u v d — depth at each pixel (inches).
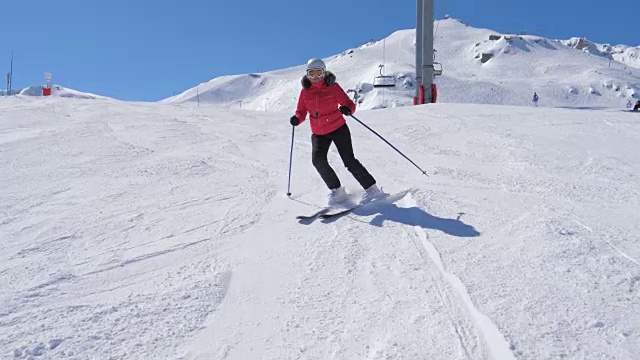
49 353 90.2
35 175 244.2
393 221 159.8
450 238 140.6
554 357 82.4
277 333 97.4
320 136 187.5
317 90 184.7
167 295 114.7
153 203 194.7
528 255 124.1
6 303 111.3
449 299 105.4
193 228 164.6
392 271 122.1
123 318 103.7
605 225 144.4
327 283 118.4
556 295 102.8
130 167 260.2
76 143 326.6
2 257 141.3
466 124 364.8
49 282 123.4
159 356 89.9
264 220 171.3
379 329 96.3
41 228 166.6
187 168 256.1
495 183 205.0
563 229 139.2
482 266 119.6
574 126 347.9
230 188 216.2
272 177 237.5
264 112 520.4
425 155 271.3
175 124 414.6
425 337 92.1
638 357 81.8
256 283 121.5
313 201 193.5
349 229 155.7
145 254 142.5
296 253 138.9
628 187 195.2
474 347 88.2
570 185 198.8
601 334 88.4
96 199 201.5
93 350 91.5
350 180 225.5
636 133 319.9
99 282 123.6
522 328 90.9
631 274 110.8
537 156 255.9
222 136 360.2
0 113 464.4
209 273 128.1
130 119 438.6
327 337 94.9
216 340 95.7
